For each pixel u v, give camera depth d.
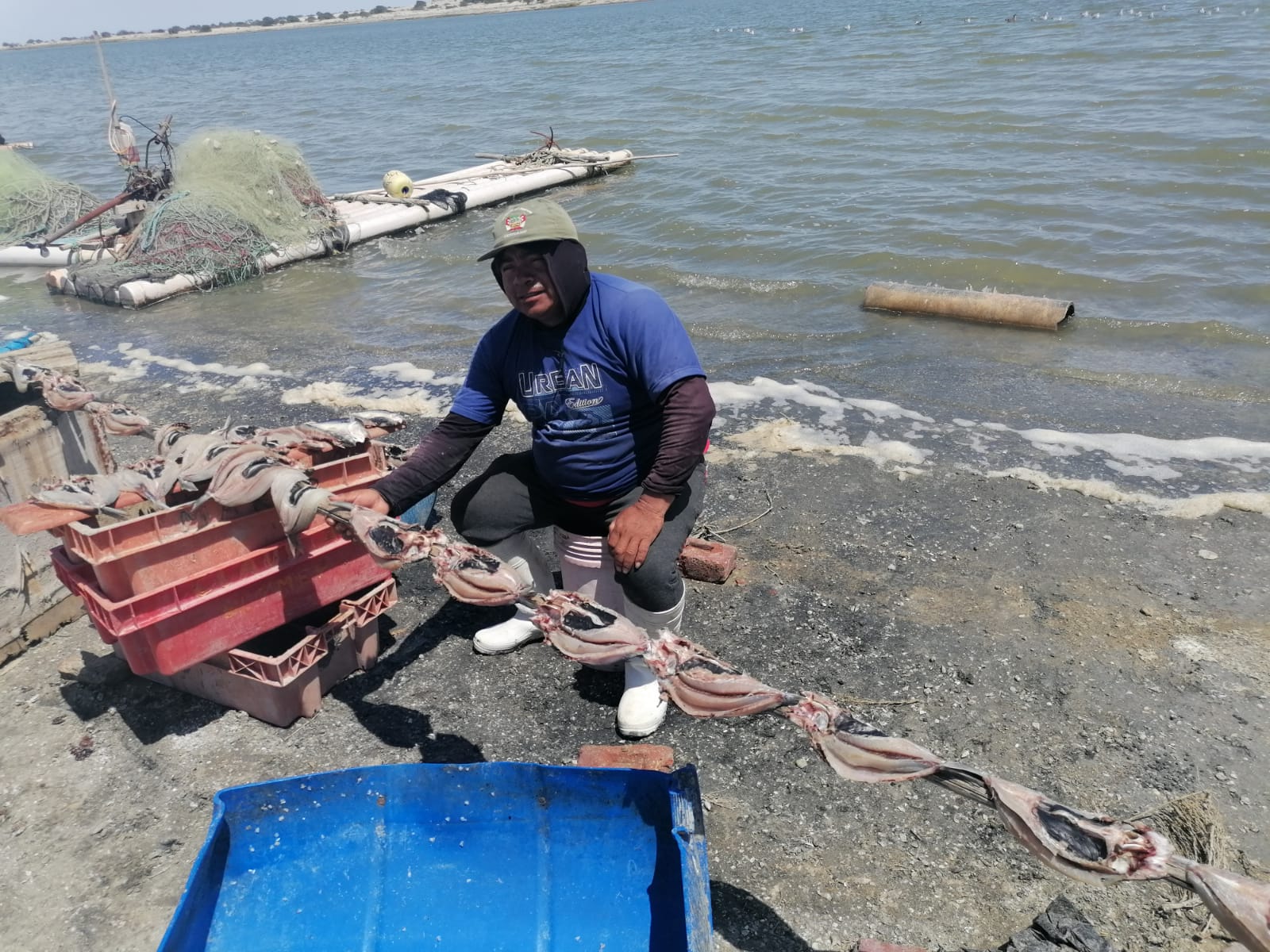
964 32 32.28
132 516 3.38
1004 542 4.63
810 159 14.34
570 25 92.00
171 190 11.76
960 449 5.67
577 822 2.66
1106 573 4.33
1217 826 2.78
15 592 3.93
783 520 4.95
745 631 4.03
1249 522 4.70
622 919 2.56
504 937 2.55
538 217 2.71
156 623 3.02
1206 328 7.47
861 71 23.95
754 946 2.63
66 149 24.61
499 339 3.08
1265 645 3.78
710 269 9.91
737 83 24.64
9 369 4.21
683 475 2.84
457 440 3.21
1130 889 2.75
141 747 3.43
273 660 3.28
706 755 3.34
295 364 7.97
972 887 2.79
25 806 3.19
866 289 8.95
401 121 25.00
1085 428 5.93
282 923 2.57
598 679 3.74
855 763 2.18
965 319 8.08
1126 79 18.39
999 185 11.84
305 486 2.98
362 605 3.63
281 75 53.66
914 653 3.84
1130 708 3.48
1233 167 11.71
